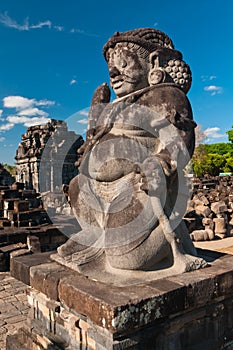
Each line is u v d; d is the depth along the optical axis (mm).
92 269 3541
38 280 3641
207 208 12969
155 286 3064
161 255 3410
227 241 11719
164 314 2910
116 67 4145
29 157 25531
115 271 3436
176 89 3881
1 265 8352
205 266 3639
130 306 2688
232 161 43281
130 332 2773
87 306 2877
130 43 4090
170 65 4145
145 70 4113
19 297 6285
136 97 3932
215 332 3412
